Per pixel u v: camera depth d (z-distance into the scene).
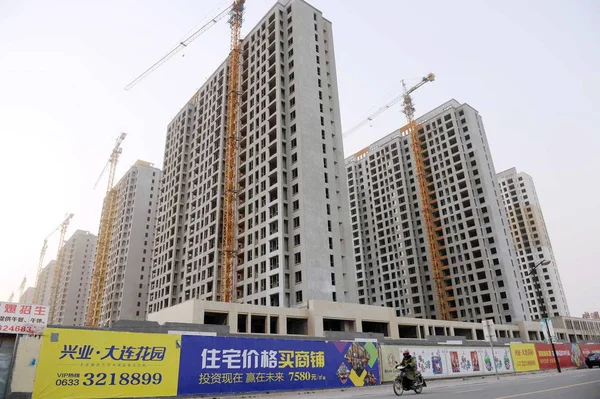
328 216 74.06
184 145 118.25
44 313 18.22
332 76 89.56
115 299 138.00
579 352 50.34
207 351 20.33
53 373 16.16
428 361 31.28
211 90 113.00
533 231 167.88
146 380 18.16
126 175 162.50
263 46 93.50
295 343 23.86
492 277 105.62
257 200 80.25
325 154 79.31
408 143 139.38
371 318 59.66
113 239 156.00
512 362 39.16
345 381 25.42
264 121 84.06
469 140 122.19
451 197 120.38
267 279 69.88
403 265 126.25
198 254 95.38
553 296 155.88
